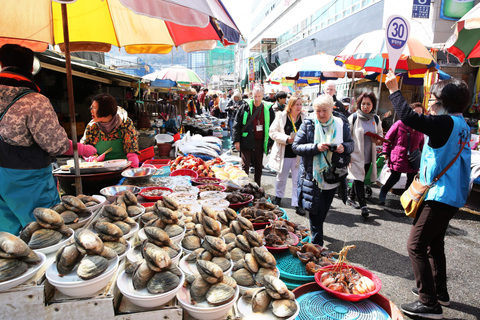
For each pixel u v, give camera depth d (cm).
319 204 310
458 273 329
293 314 123
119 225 161
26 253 120
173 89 1258
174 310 124
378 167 605
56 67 488
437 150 231
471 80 987
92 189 283
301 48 2498
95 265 118
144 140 703
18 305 115
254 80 3231
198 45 355
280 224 223
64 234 149
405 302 278
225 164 459
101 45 372
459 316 259
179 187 293
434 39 980
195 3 179
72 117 246
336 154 298
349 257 362
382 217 501
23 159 202
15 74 201
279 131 480
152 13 173
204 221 170
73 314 119
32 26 323
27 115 196
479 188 518
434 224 235
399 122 513
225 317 129
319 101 297
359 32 1502
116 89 1038
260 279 140
